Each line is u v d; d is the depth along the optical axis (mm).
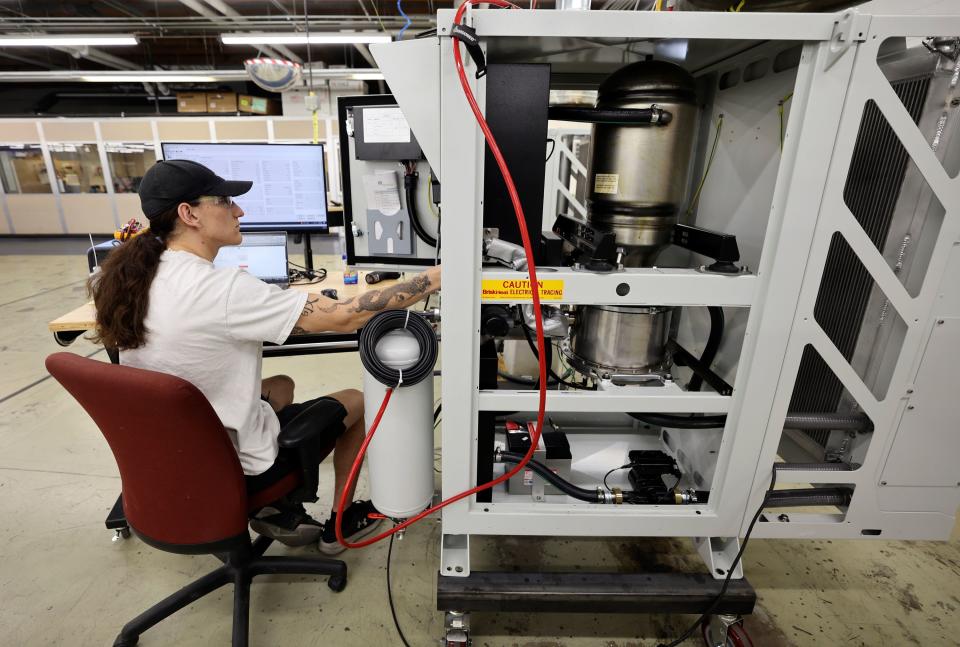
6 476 1777
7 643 1155
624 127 1022
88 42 4402
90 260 1672
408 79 885
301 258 5746
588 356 1192
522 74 929
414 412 1092
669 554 1478
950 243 927
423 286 1090
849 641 1193
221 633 1195
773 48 1012
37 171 5902
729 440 1065
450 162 865
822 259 928
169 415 835
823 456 1224
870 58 822
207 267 984
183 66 6766
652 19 802
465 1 777
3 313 3758
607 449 1515
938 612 1274
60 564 1389
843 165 876
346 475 1425
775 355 991
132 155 5832
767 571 1408
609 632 1219
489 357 1063
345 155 1662
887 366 1031
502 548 1491
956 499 1096
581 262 1015
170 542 999
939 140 916
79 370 821
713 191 1301
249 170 1884
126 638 1111
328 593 1312
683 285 945
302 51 6488
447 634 1110
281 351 2125
